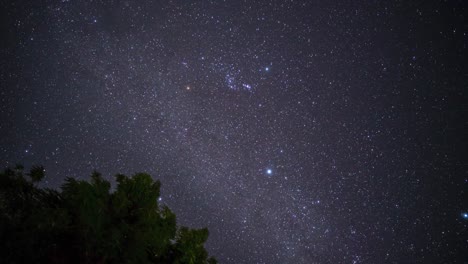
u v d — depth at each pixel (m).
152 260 2.17
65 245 1.84
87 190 1.98
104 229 1.93
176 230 2.30
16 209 1.82
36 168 2.07
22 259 1.66
